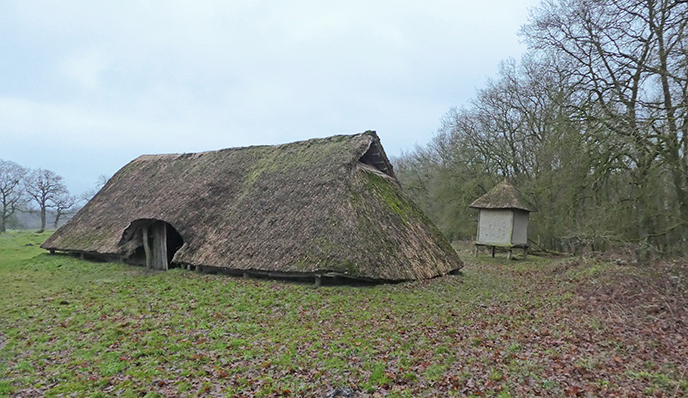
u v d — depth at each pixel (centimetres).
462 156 3027
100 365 584
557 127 1523
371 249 1110
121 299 973
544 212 2347
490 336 710
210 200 1519
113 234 1609
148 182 1912
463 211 2983
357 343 657
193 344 663
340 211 1205
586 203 1694
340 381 524
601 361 585
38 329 752
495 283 1281
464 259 2036
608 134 1259
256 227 1302
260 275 1193
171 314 840
